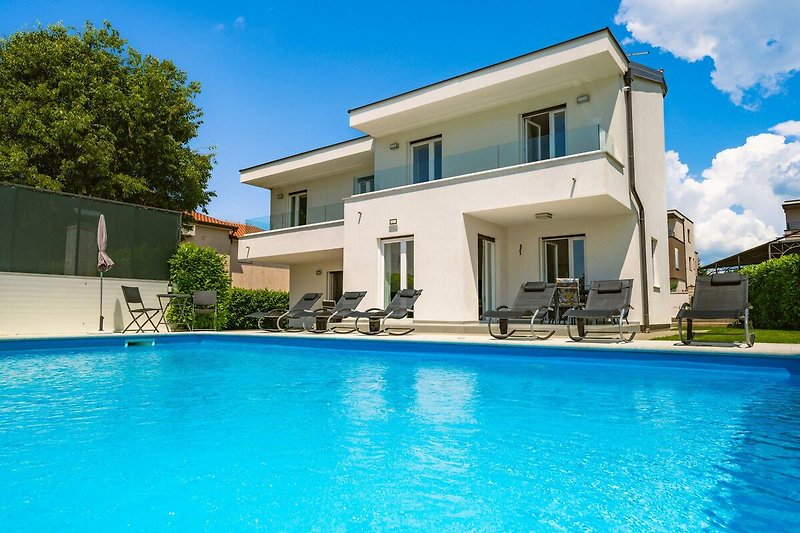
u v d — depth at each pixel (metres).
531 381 5.44
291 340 9.79
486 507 2.03
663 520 1.90
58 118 15.83
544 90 11.46
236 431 3.28
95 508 2.04
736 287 7.13
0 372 6.30
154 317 12.69
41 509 2.03
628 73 11.07
